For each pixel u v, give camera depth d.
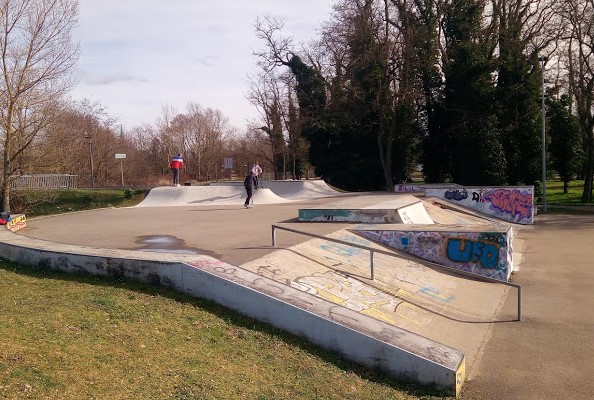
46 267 8.84
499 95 34.22
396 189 32.28
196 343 6.11
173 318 6.72
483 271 12.98
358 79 34.84
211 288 7.52
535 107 34.50
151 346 5.73
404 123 36.47
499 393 6.42
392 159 38.75
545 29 34.56
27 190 26.16
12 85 23.34
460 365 6.39
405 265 12.45
